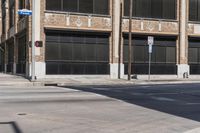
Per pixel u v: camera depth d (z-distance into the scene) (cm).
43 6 3478
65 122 1183
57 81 3186
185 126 1161
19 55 4328
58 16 3528
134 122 1215
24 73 3962
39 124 1142
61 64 3550
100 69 3703
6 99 1758
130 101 1762
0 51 6062
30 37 3538
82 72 3634
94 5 3675
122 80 3466
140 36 3866
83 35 3638
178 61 4056
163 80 3575
